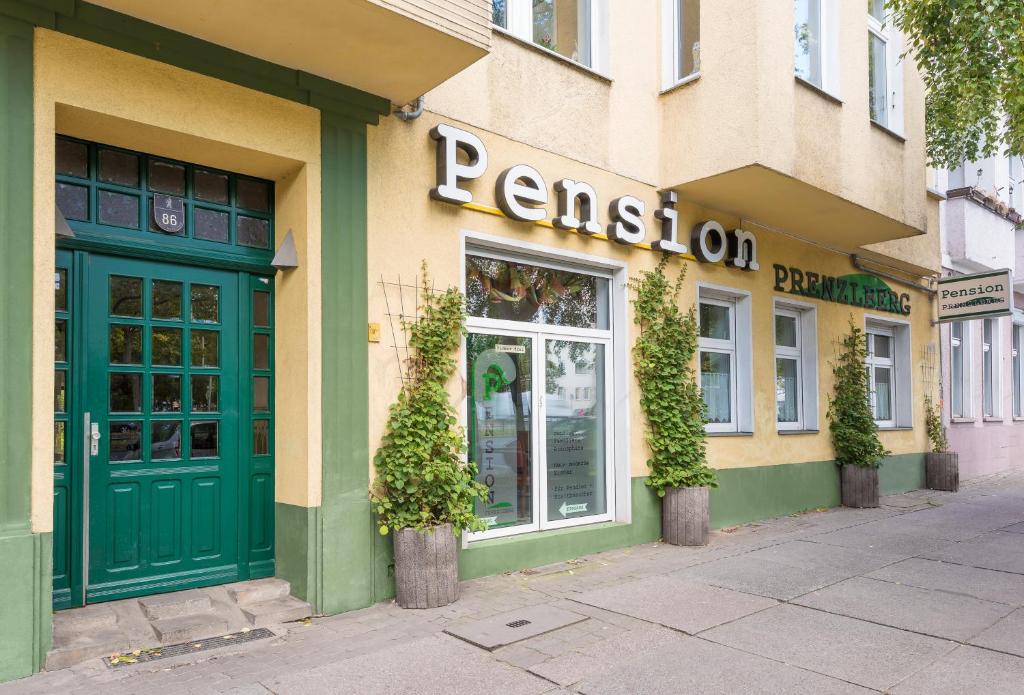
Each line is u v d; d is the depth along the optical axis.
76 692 3.83
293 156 5.27
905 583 6.09
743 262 8.88
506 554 6.43
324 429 5.32
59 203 4.70
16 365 4.07
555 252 6.99
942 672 4.17
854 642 4.66
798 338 10.51
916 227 9.71
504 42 6.69
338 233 5.48
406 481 5.53
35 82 4.20
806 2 8.54
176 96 4.73
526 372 7.06
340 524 5.36
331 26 4.68
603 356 7.78
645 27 8.01
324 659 4.34
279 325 5.60
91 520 4.77
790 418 10.31
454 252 6.21
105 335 4.88
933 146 12.59
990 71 8.12
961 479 14.20
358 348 5.55
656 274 7.86
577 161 7.25
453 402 6.13
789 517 9.52
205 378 5.33
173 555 5.12
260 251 5.61
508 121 6.67
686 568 6.59
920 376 12.91
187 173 5.27
